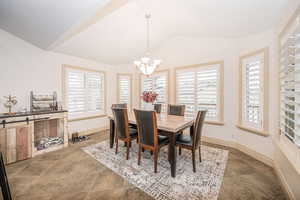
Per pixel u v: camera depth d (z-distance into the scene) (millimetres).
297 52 1391
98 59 4188
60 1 1628
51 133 3250
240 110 2811
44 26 2248
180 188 1721
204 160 2432
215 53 3178
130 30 3160
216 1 1977
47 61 3291
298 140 1413
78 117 3885
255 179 1896
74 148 3021
